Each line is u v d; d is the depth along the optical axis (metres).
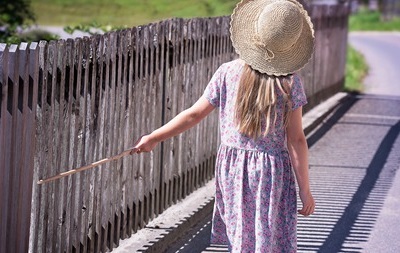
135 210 7.67
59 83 6.02
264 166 5.32
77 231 6.51
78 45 6.25
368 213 9.21
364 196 10.00
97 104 6.70
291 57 5.31
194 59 9.16
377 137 14.28
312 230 8.45
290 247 5.39
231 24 5.41
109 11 41.94
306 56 5.35
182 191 8.98
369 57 34.94
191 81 9.10
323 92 17.95
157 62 8.02
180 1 41.62
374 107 18.03
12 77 5.42
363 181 10.84
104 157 6.90
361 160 12.25
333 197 9.87
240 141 5.36
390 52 38.62
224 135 5.42
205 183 9.80
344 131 14.79
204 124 9.58
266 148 5.33
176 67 8.59
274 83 5.26
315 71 16.80
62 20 42.44
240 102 5.29
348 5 21.59
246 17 5.39
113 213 7.14
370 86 22.64
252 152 5.34
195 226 8.40
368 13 76.88
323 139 13.96
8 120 5.43
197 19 9.17
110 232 7.12
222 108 5.42
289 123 5.33
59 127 6.07
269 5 5.32
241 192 5.34
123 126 7.27
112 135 7.04
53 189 6.08
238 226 5.36
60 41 5.97
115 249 7.22
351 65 29.19
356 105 18.27
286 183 5.40
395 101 19.27
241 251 5.34
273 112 5.26
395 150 13.16
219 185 5.48
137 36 7.45
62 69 6.02
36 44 5.66
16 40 14.39
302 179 5.34
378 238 8.30
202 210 8.63
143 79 7.69
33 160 5.73
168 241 7.73
